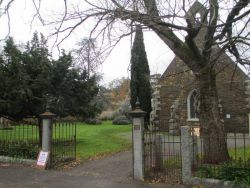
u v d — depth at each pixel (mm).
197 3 11469
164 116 33469
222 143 13250
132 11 10523
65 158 16094
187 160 11852
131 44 11188
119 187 11734
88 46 11367
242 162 11625
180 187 11586
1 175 13406
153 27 11383
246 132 30312
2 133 20469
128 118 42812
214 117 13648
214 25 11422
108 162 16484
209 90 13789
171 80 31984
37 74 20125
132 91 35938
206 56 13648
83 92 21375
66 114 20953
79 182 12461
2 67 19531
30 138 22172
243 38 11359
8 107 18984
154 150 13492
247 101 30359
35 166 14953
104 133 30641
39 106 19672
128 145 22812
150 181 12453
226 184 11172
